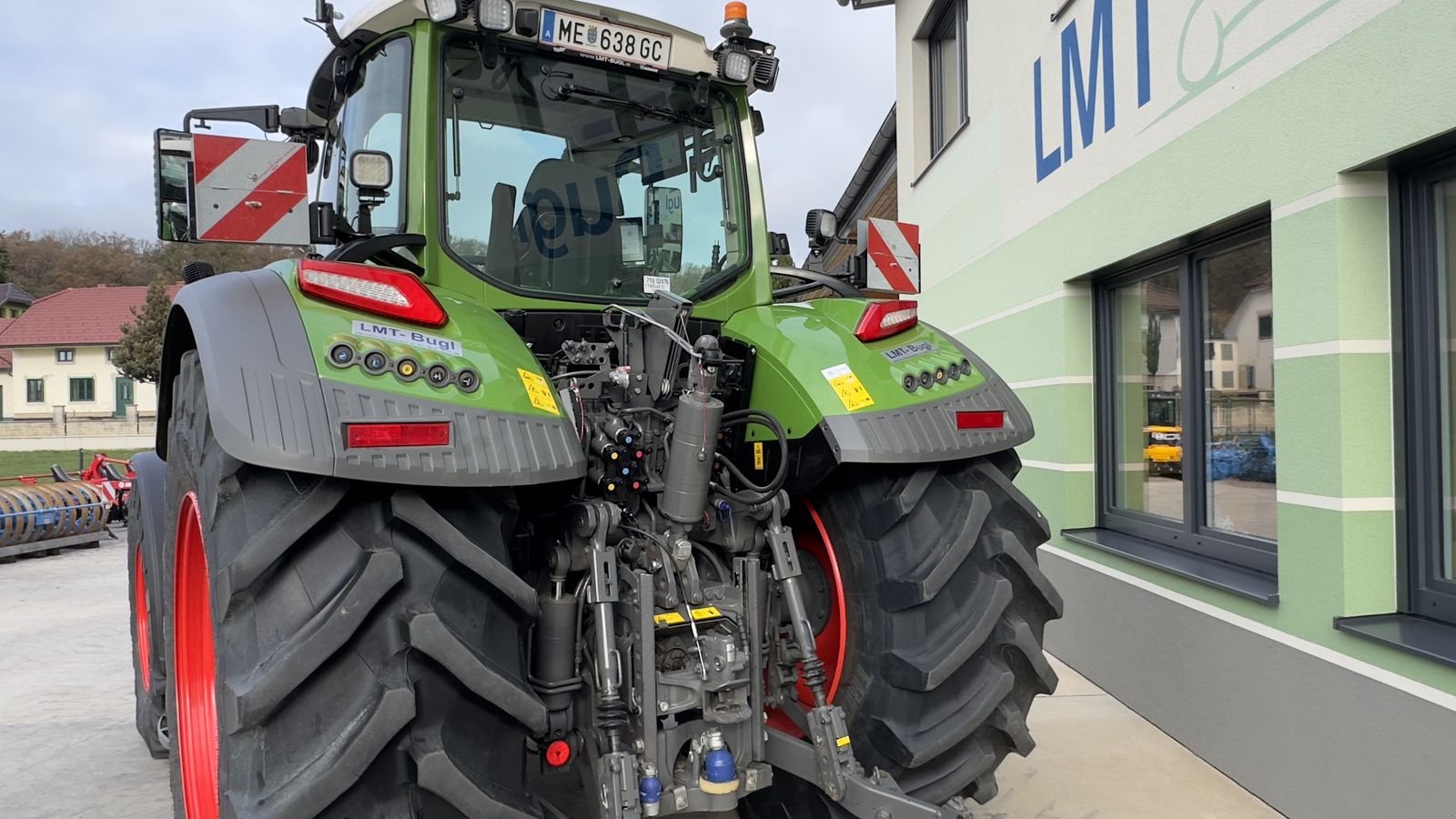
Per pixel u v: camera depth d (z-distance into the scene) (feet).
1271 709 9.41
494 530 5.50
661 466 7.08
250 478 5.18
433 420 5.23
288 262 6.30
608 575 6.37
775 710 7.77
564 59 8.01
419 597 5.11
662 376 7.24
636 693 6.32
